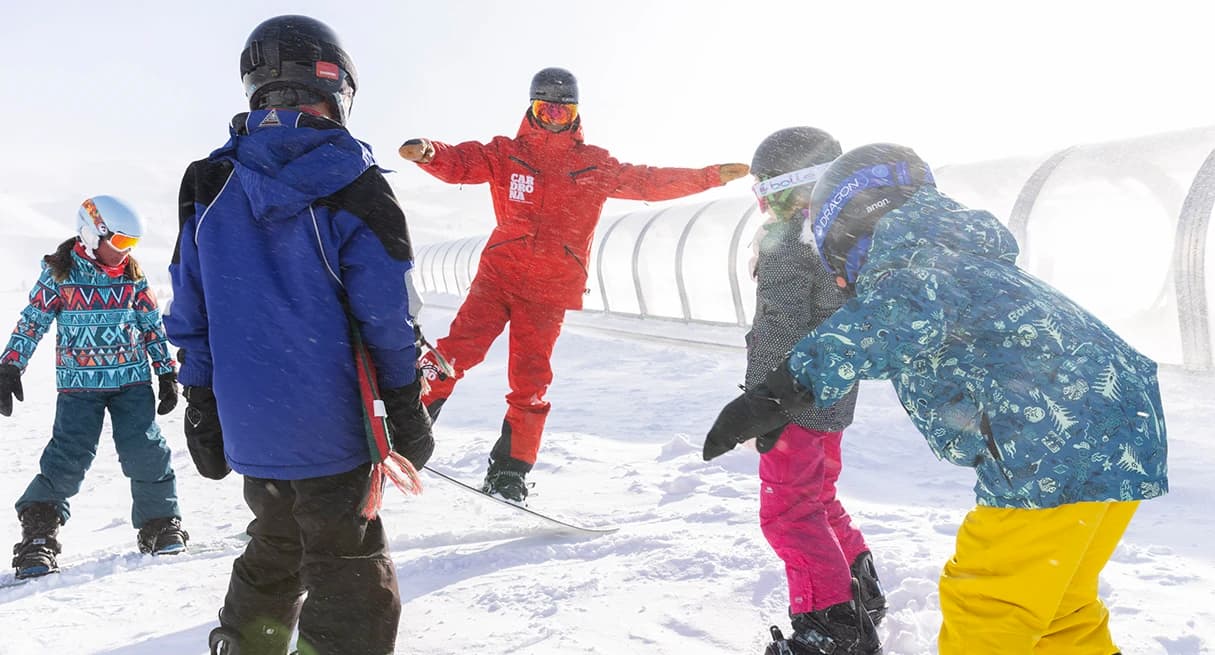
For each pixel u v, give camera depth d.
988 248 1.81
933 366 1.74
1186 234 7.20
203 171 2.12
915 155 1.92
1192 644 2.37
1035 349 1.67
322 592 2.11
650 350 12.44
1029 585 1.66
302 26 2.13
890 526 3.64
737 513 3.97
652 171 4.38
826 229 1.93
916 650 2.50
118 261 4.18
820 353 1.71
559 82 4.28
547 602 3.03
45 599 3.50
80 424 4.12
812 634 2.38
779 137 2.48
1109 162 8.49
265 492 2.14
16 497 6.21
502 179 4.30
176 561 4.04
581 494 4.88
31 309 4.08
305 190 1.99
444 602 3.12
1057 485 1.60
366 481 2.14
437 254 33.84
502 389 10.27
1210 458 4.75
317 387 2.04
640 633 2.71
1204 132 8.02
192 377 2.22
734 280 13.67
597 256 18.64
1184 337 7.33
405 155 4.13
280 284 2.03
